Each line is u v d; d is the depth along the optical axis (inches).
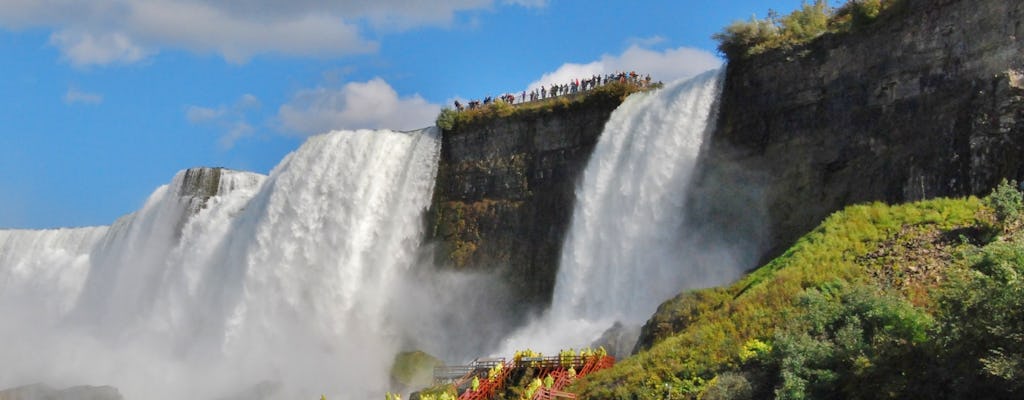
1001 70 1775.3
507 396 1765.5
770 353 1409.9
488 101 2910.9
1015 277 1181.7
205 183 3491.6
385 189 2970.0
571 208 2561.5
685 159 2272.4
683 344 1600.6
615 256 2311.8
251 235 3122.5
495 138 2790.4
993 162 1738.4
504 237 2669.8
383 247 2906.0
